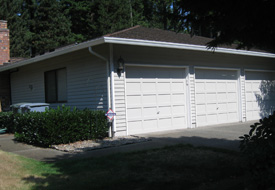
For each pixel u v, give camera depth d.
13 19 35.06
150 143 8.22
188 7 5.05
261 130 4.02
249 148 3.99
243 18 4.70
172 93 11.20
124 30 10.85
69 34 32.94
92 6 32.59
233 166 5.49
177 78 11.41
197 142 8.23
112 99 9.41
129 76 10.01
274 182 3.67
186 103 11.62
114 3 31.89
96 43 8.84
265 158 3.81
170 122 11.09
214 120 12.70
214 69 12.79
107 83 9.52
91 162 5.99
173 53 11.12
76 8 32.44
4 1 34.81
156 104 10.70
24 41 33.88
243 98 13.88
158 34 11.38
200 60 12.05
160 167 5.58
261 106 14.87
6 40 17.86
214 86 12.79
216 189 4.36
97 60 9.98
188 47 10.55
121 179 4.86
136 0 34.81
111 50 9.39
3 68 14.67
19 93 15.26
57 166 5.80
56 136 8.10
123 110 9.70
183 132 10.38
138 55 10.12
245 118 13.94
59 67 12.08
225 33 5.48
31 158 6.68
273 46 5.63
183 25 5.51
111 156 6.50
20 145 8.55
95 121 9.02
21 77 15.05
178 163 5.83
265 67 15.06
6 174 5.15
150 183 4.68
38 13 33.06
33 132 8.43
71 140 8.48
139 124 10.20
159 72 10.85
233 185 4.49
